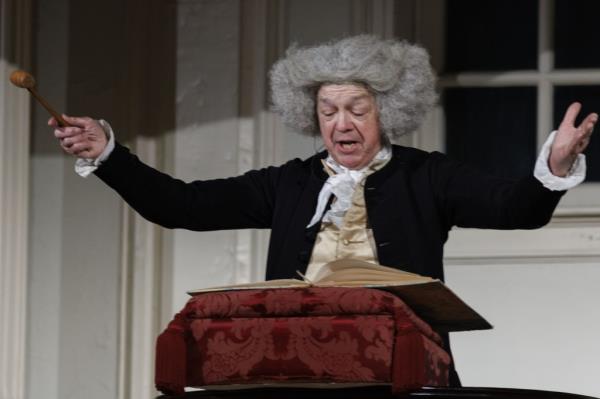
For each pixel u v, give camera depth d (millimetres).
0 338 15023
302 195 10312
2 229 15070
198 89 15391
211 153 15320
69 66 15516
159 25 15500
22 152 15203
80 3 15570
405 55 10336
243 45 15383
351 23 15367
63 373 15312
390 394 8828
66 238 15430
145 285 15266
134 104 15383
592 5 15867
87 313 15336
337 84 10172
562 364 15094
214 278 15203
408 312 8711
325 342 8664
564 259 15219
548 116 15820
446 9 15930
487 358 15133
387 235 10000
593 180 15633
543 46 15867
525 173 15820
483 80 15844
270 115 15266
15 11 15297
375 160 10305
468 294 15227
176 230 15273
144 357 15195
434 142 15805
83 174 10039
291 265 10109
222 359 8812
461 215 9961
